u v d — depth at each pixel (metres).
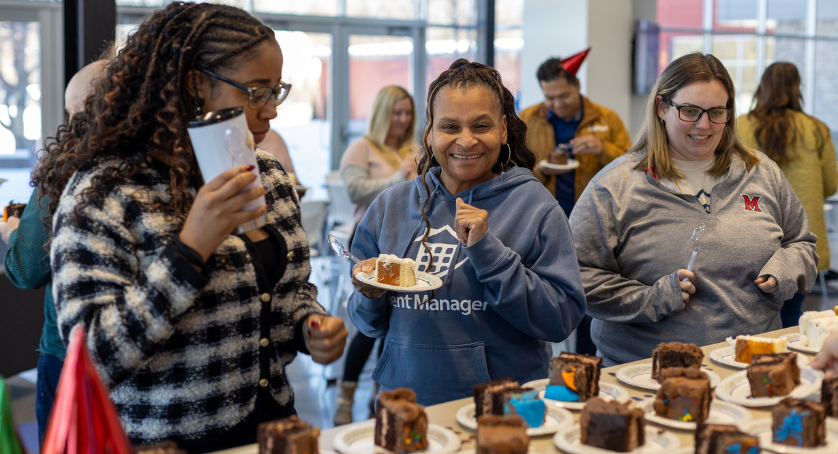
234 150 0.93
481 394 1.03
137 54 1.04
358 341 2.85
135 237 1.01
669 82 1.71
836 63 8.99
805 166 3.11
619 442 0.91
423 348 1.42
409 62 7.53
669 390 1.04
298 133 7.15
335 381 3.38
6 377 2.86
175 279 0.93
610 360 1.82
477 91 1.38
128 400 1.05
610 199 1.79
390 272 1.36
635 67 6.69
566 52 6.48
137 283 0.94
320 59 7.12
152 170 1.05
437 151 1.42
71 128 1.12
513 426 0.89
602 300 1.75
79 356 0.71
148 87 1.03
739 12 8.45
